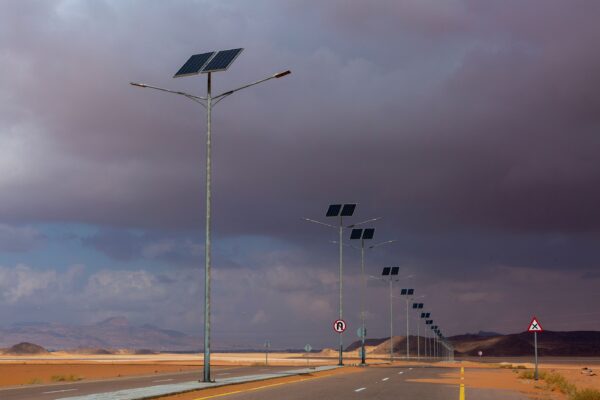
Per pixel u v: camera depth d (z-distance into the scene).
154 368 78.12
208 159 39.47
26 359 162.25
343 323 71.25
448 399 28.25
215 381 37.94
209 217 38.97
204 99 40.00
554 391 37.00
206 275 38.34
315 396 28.69
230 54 40.88
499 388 36.19
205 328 37.75
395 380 41.66
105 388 35.78
